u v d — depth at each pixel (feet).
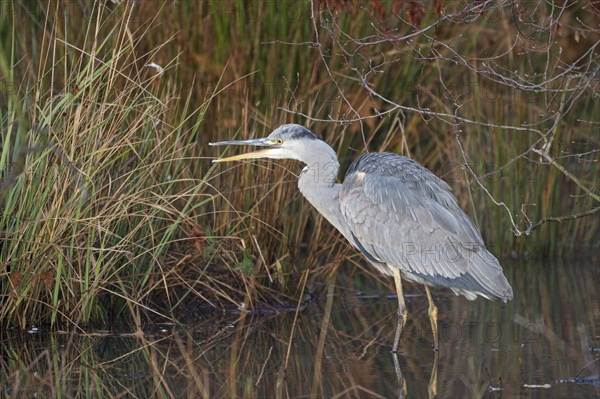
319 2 40.32
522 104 49.01
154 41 47.67
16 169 35.04
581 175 50.60
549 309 40.73
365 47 48.34
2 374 32.63
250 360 34.27
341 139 44.29
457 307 42.29
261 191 42.68
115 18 46.29
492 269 36.01
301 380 31.63
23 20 48.37
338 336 37.63
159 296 41.04
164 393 30.42
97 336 37.47
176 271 40.50
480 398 29.01
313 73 45.91
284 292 42.83
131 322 39.47
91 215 37.68
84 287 37.73
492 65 49.67
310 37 47.96
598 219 51.62
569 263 49.80
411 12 39.47
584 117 50.08
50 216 36.09
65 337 37.24
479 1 36.91
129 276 38.81
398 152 48.96
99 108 38.27
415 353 34.86
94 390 30.83
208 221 42.63
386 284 46.62
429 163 50.42
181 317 40.60
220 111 44.29
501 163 49.37
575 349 34.42
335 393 30.04
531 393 29.27
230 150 42.91
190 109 46.42
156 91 41.60
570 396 28.81
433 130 50.75
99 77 39.06
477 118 49.14
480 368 32.40
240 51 47.24
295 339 37.27
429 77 50.34
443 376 31.63
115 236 38.58
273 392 30.27
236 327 39.17
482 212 49.96
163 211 40.19
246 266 38.93
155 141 40.22
